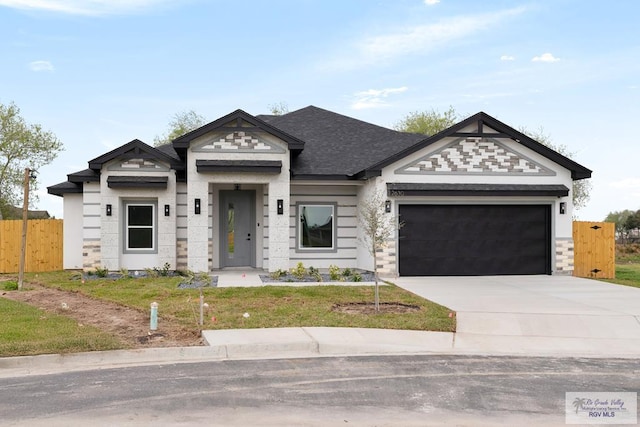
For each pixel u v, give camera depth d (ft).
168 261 60.95
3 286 49.52
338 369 25.94
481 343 31.27
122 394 22.00
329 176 59.82
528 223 60.23
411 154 57.98
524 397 22.04
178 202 62.23
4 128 108.06
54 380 23.99
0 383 23.59
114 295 43.52
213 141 57.47
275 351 29.22
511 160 59.77
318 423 18.99
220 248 63.36
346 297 42.96
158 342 29.63
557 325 35.01
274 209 57.82
